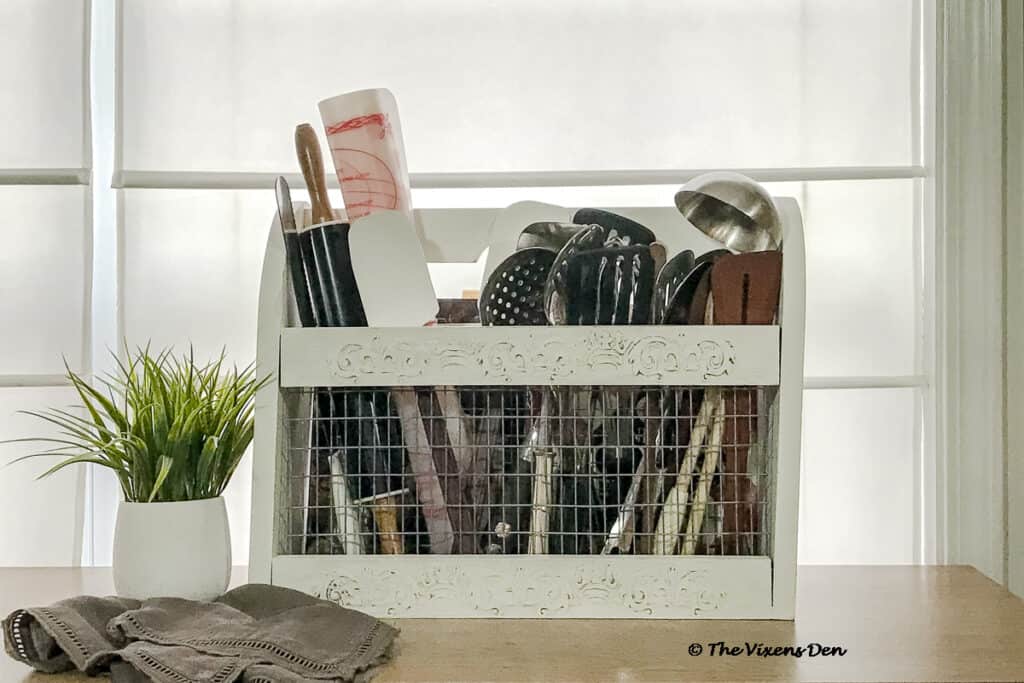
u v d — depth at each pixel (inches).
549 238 38.4
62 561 51.2
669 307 36.4
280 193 36.1
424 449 36.8
